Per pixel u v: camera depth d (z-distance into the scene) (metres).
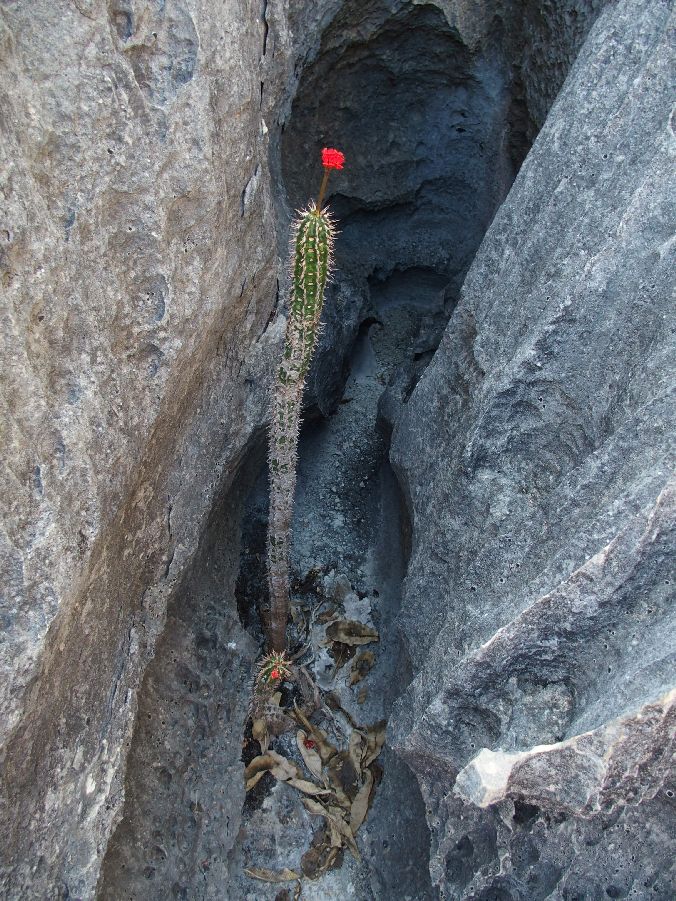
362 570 4.06
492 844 2.39
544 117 3.79
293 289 2.39
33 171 1.88
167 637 2.98
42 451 1.92
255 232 3.00
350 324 4.38
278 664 3.14
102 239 2.15
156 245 2.30
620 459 2.32
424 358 4.49
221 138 2.55
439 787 2.65
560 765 2.13
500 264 3.02
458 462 2.93
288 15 3.33
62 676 2.12
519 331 2.78
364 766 3.40
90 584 2.21
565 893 2.26
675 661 2.03
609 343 2.57
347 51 3.89
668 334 2.38
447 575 2.95
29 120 1.85
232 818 3.08
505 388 2.73
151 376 2.44
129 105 2.12
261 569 3.84
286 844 3.25
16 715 1.84
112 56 2.04
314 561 4.07
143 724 2.79
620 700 2.07
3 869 1.96
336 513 4.24
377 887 3.11
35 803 2.05
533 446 2.80
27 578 1.84
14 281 1.78
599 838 2.24
